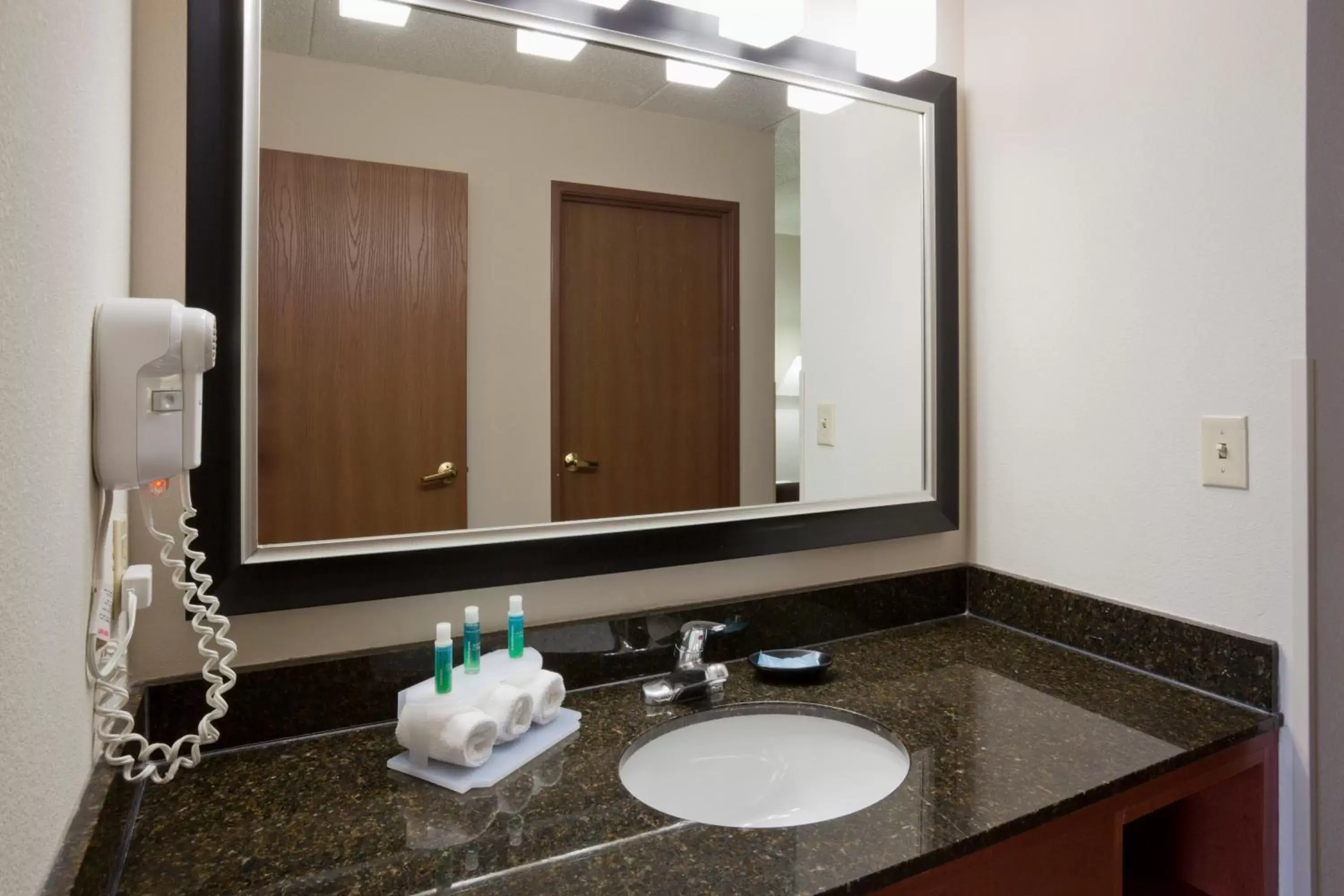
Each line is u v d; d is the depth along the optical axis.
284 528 1.05
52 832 0.57
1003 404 1.55
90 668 0.70
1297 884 1.12
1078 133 1.38
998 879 0.86
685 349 1.35
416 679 1.11
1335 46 1.10
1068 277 1.41
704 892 0.72
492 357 1.19
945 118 1.56
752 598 1.38
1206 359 1.20
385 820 0.85
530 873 0.75
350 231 1.08
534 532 1.22
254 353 1.02
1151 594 1.29
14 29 0.46
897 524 1.51
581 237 1.25
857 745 1.13
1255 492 1.14
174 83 0.99
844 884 0.74
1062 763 0.98
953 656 1.38
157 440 0.70
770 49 1.38
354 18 1.09
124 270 0.90
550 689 1.06
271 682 1.03
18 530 0.47
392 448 1.12
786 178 1.43
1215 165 1.17
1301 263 1.08
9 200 0.45
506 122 1.19
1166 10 1.23
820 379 1.47
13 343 0.46
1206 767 1.05
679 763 1.12
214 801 0.88
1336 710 1.13
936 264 1.55
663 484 1.33
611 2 1.21
